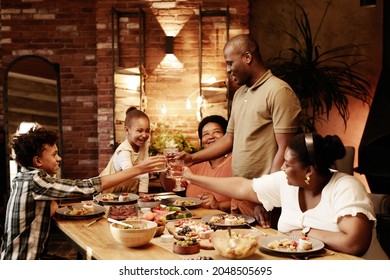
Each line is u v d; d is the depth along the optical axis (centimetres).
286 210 235
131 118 356
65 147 644
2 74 640
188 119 605
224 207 316
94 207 292
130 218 237
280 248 206
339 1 654
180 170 284
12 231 256
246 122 301
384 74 593
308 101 644
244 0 591
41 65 621
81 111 641
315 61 609
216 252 207
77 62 637
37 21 634
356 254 205
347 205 209
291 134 286
